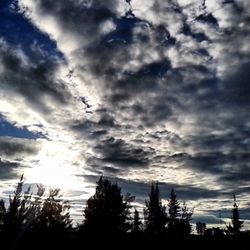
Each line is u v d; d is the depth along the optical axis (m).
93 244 17.31
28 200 16.62
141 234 24.45
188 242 26.41
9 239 15.48
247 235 29.50
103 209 18.03
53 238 16.47
